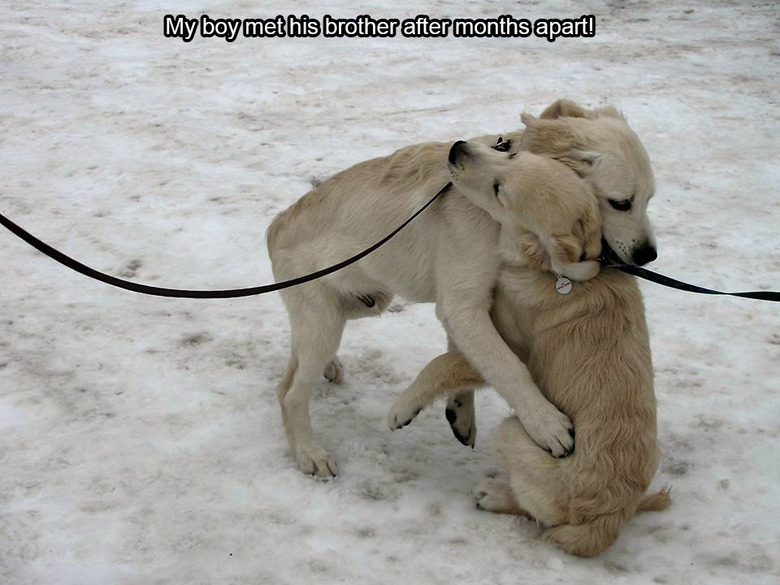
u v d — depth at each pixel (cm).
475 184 254
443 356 269
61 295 340
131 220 381
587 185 252
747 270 356
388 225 272
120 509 267
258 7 655
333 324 281
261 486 275
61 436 286
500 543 261
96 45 588
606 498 254
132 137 460
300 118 489
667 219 384
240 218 382
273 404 300
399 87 533
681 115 492
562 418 256
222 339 323
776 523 265
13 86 519
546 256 254
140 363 312
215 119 486
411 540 262
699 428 292
